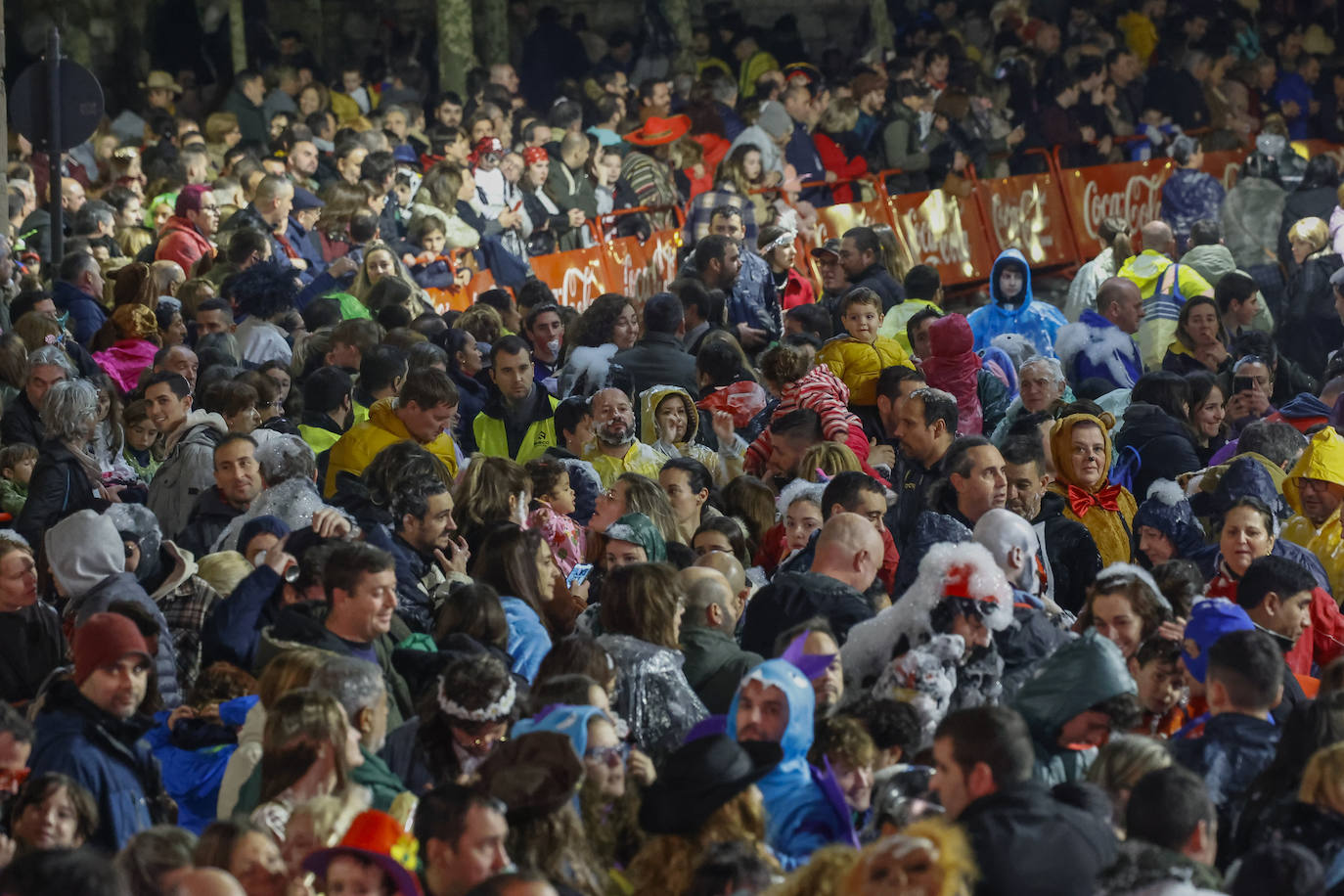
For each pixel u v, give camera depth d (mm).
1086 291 40625
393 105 51719
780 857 12977
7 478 24234
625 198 47156
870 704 14547
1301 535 22250
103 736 14641
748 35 62625
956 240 50188
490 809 11500
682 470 23000
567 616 18828
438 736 14625
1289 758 13977
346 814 12477
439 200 41062
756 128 47312
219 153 49438
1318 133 61969
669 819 12070
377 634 16344
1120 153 56125
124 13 59844
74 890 10102
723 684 16688
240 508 21656
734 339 28453
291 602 17188
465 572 20062
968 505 20500
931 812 13008
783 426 24906
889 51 61969
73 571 18562
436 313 32812
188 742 16219
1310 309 42219
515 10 64000
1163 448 26094
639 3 67062
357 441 23797
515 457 27281
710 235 35188
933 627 15898
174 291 33375
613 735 13625
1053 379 27219
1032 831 11820
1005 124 54094
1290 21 65188
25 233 37656
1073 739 14695
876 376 27547
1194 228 42531
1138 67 57781
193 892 11023
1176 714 16500
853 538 17953
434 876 11523
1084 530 21531
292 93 52375
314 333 30328
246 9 60031
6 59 58562
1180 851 12094
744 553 21531
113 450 25266
